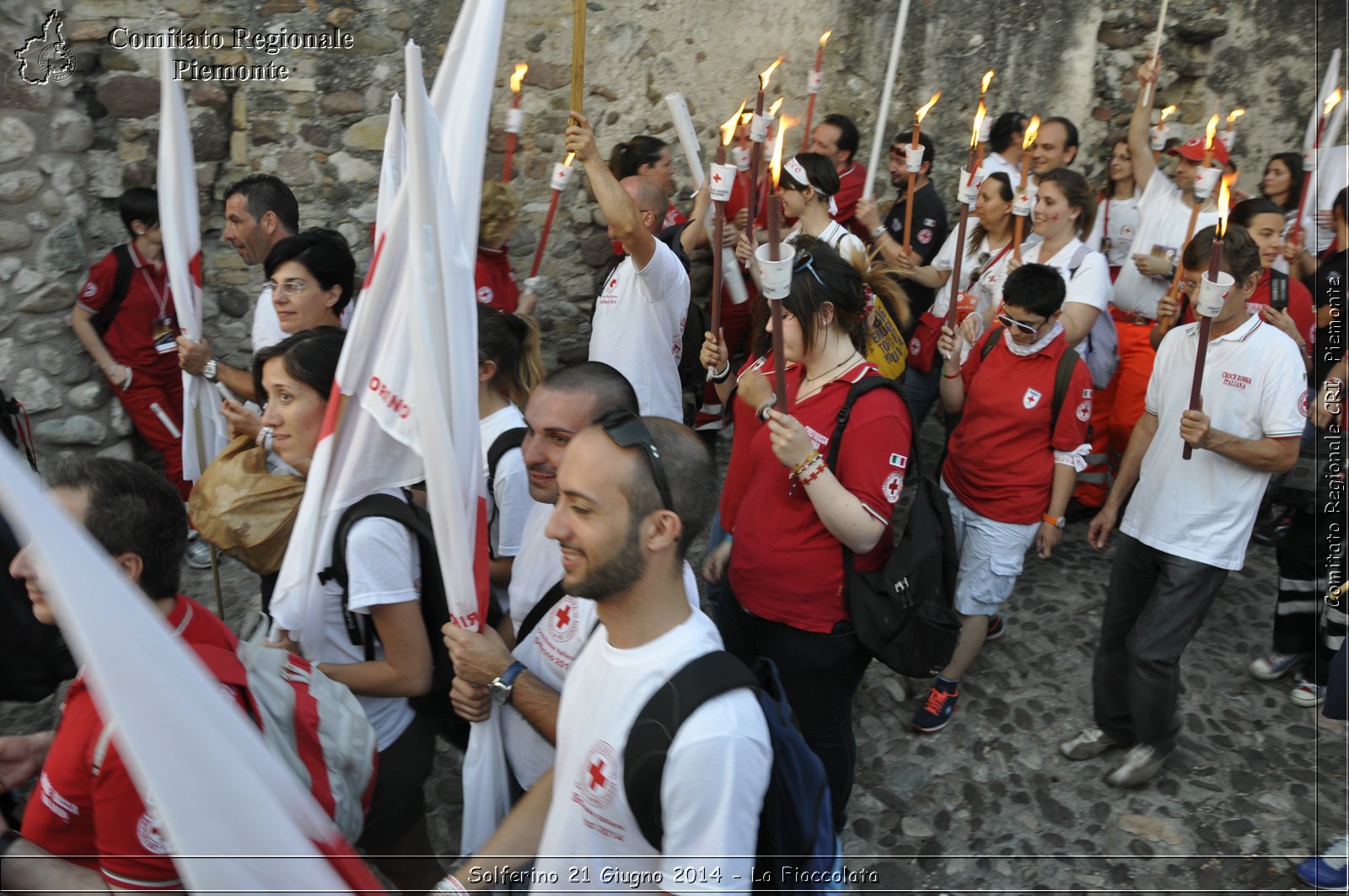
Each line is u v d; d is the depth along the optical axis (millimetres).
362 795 2055
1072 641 4285
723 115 5895
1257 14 6277
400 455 2246
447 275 1961
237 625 4102
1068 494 3656
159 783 1203
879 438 2596
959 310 4539
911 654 2689
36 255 4504
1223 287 2766
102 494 1812
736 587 2865
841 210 5496
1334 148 5043
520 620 2350
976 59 6148
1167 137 6504
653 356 3791
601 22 5539
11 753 2160
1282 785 3494
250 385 3777
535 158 5617
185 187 3395
